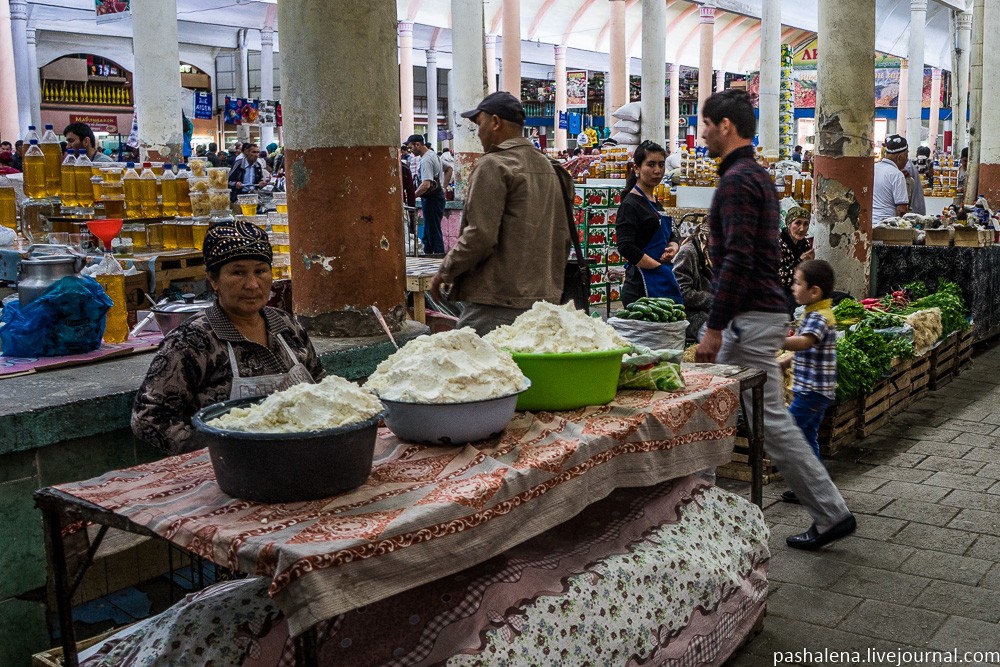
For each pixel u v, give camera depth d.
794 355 5.06
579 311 3.31
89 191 5.35
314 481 2.25
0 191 5.17
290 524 2.13
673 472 3.17
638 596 2.95
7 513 3.02
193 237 5.14
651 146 5.79
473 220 4.21
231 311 2.97
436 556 2.21
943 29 38.94
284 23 4.31
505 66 18.88
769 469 5.42
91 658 2.68
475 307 4.42
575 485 2.71
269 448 2.20
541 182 4.36
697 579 3.17
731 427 3.50
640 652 2.87
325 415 2.30
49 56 22.17
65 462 3.16
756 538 3.61
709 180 10.14
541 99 34.69
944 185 12.45
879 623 3.72
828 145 7.79
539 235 4.35
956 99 24.23
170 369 2.87
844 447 6.14
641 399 3.25
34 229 5.23
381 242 4.42
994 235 9.73
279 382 2.98
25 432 3.00
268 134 24.67
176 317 3.92
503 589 2.66
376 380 2.82
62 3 20.17
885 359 6.37
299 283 4.46
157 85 9.81
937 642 3.56
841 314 7.00
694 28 34.16
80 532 3.05
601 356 3.08
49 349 3.64
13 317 3.67
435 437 2.68
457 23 13.65
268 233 5.88
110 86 23.91
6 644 3.06
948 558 4.34
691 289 6.29
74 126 7.25
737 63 38.94
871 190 7.93
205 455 2.68
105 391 3.25
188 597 2.80
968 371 8.47
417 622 2.54
